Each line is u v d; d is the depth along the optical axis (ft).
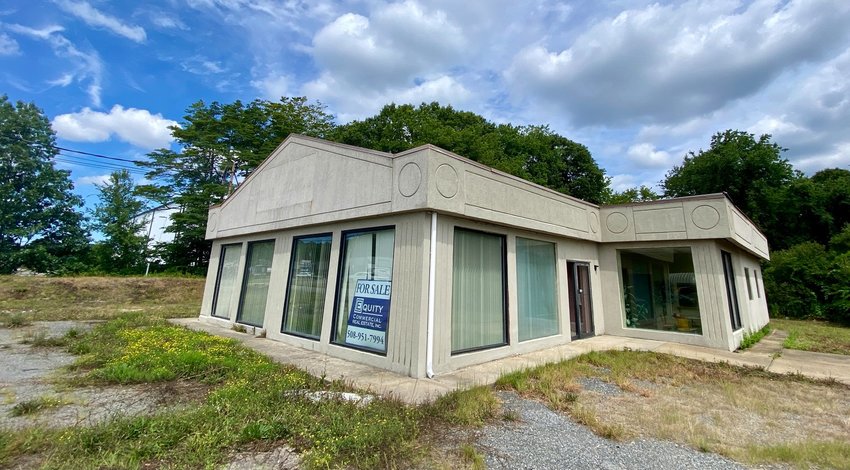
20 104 80.02
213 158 88.79
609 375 19.08
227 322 33.32
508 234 24.43
